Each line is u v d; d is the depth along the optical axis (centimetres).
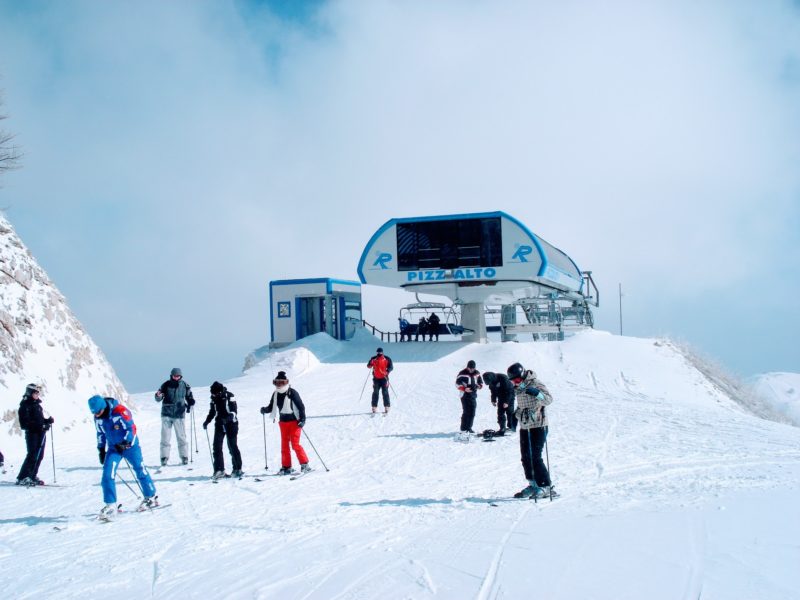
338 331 3716
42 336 1812
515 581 539
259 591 566
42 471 1284
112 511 879
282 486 1067
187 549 716
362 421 1778
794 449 1248
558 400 2045
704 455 1205
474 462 1223
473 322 3509
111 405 895
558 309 4075
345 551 673
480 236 3072
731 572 525
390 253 3167
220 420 1142
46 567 674
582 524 711
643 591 498
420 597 521
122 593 586
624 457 1212
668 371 2861
